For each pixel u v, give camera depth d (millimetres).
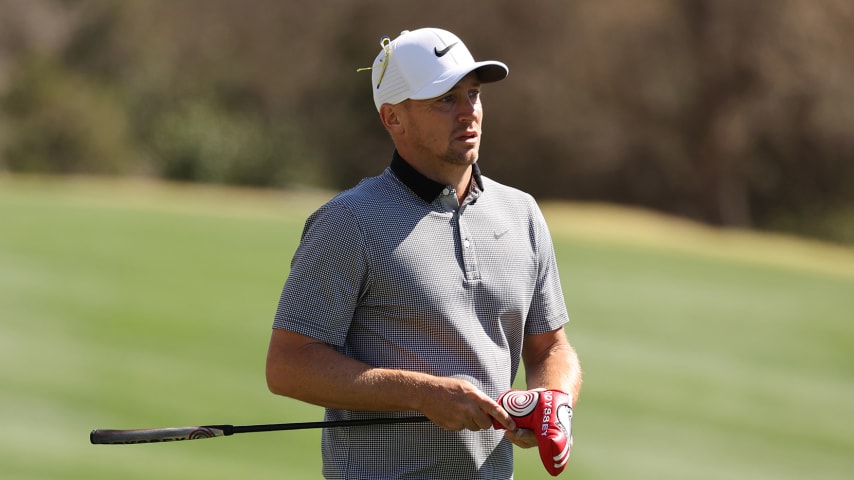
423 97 11602
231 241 62812
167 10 141875
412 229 11734
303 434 33750
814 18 127688
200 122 122438
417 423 11781
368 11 142750
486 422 11242
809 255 89125
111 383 36812
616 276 63969
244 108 142250
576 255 70188
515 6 135375
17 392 35094
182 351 41031
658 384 43312
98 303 46375
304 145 134000
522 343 12781
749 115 131250
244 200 103188
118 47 137625
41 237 58125
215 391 36750
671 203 136250
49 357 38906
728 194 133625
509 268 12078
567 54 134750
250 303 48375
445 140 11758
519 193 12641
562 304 12961
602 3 132375
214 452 31484
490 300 11898
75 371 37500
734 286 64125
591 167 136750
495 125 138625
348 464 11945
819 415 41250
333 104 144125
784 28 128000
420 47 11859
